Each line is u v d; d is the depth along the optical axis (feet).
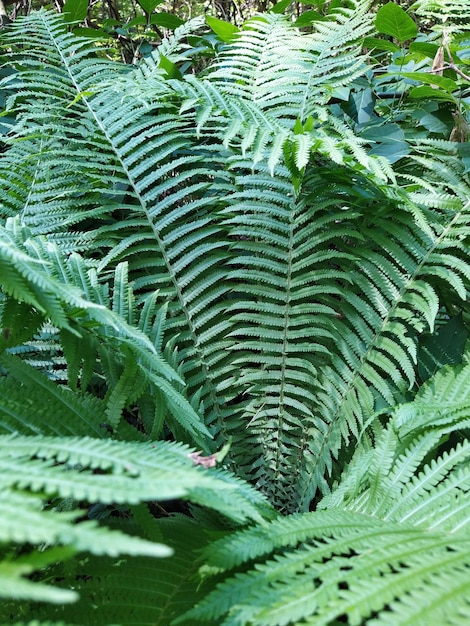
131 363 4.57
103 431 4.50
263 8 12.05
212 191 6.39
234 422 5.71
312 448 5.58
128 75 6.42
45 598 2.04
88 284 4.98
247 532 4.06
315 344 5.63
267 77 6.20
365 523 4.24
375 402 5.50
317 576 3.44
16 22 6.70
